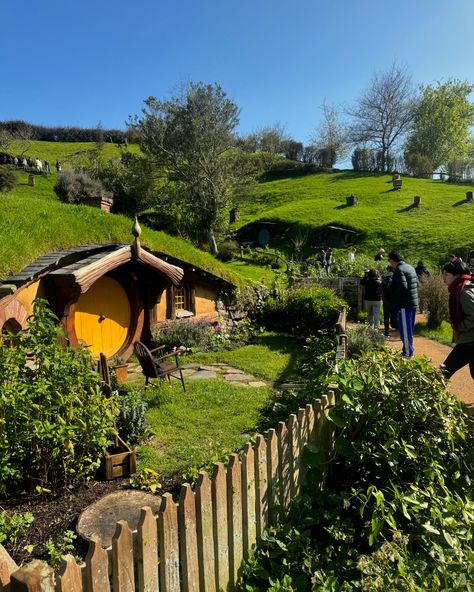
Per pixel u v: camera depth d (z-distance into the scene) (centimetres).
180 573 244
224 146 3494
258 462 297
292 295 1302
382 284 1148
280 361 962
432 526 271
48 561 309
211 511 258
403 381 365
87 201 1302
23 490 417
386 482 348
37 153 6041
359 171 6456
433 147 6278
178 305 1173
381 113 6525
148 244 1109
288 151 7288
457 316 542
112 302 989
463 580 230
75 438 402
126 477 452
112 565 207
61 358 416
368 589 244
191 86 3425
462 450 371
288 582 267
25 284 752
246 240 4131
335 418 355
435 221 3659
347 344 855
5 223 862
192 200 3547
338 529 309
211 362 955
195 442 531
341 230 3653
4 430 378
